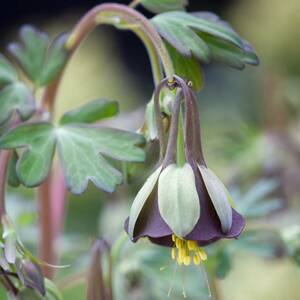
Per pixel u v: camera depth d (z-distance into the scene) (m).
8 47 0.40
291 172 0.52
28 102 0.39
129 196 0.52
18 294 0.36
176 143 0.33
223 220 0.33
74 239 0.49
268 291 0.58
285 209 0.51
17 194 0.58
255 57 0.37
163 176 0.33
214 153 0.56
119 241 0.41
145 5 0.38
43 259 0.42
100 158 0.37
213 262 0.44
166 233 0.33
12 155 0.38
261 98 0.74
